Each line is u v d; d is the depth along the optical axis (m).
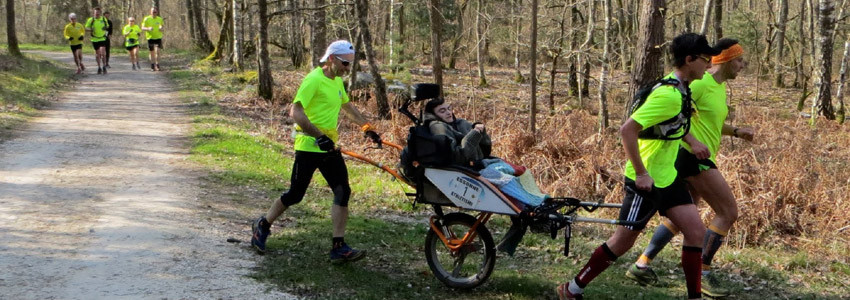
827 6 20.48
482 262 5.80
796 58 31.95
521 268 6.27
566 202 5.02
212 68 23.62
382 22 30.88
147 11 55.47
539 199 5.05
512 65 37.62
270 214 6.06
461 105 18.06
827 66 20.64
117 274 5.41
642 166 4.70
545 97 23.86
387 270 5.96
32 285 5.09
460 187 5.08
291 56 29.25
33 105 14.60
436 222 5.59
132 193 8.10
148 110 15.04
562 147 12.00
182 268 5.61
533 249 6.95
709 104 5.46
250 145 11.62
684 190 4.94
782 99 27.11
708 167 5.41
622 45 23.03
